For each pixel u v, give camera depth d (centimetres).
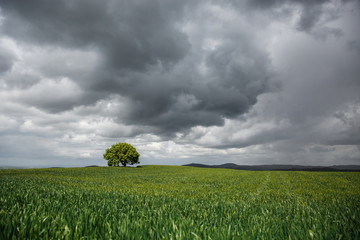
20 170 4269
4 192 792
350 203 909
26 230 323
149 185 2147
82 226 363
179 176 3866
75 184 1742
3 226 329
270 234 345
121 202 714
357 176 3772
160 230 351
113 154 8138
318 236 357
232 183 2530
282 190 1789
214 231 361
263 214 594
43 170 4491
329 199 1131
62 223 378
